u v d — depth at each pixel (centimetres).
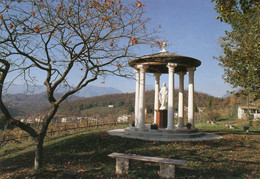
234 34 1569
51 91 761
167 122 1587
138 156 712
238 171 718
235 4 998
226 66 1612
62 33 739
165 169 657
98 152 980
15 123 705
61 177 680
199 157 898
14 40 660
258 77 1344
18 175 711
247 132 2014
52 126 1927
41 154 766
